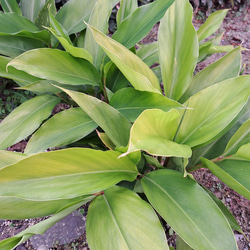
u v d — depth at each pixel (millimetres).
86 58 768
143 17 768
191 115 630
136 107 663
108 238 546
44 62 709
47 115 792
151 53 963
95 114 592
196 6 1825
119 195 615
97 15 854
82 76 766
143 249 517
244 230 879
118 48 632
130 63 640
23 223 934
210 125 610
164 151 500
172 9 708
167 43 708
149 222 549
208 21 990
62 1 1615
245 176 589
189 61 687
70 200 641
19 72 830
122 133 615
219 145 740
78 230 870
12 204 611
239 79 598
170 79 712
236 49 723
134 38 752
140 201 588
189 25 678
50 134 708
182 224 538
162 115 516
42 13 960
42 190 494
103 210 598
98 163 557
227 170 613
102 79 832
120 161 590
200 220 542
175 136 638
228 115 596
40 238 855
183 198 581
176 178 625
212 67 744
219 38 1117
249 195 536
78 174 544
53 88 831
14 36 911
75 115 742
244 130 625
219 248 505
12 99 1248
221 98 611
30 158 456
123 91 698
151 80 678
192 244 509
